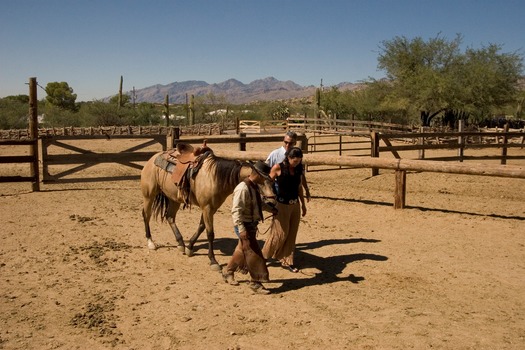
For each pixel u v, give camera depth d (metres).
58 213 9.64
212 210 6.33
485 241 7.70
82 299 5.41
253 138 12.60
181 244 7.15
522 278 6.07
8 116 45.06
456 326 4.73
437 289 5.72
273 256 6.20
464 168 8.91
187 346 4.37
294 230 6.20
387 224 8.80
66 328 4.71
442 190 12.07
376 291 5.65
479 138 26.30
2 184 13.45
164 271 6.34
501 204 10.40
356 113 46.81
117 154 12.83
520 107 41.22
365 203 10.56
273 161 6.70
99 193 11.96
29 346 4.36
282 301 5.36
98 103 51.94
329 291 5.66
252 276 5.57
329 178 14.38
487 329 4.67
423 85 35.22
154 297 5.47
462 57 37.03
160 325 4.78
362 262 6.70
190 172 6.45
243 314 5.03
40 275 6.16
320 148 24.00
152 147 26.78
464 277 6.11
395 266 6.53
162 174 7.03
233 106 87.44
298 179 6.00
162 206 7.29
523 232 8.19
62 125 48.34
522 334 4.57
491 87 33.97
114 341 4.45
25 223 8.80
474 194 11.59
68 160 12.47
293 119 41.47
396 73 38.62
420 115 37.38
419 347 4.32
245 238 5.54
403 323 4.80
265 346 4.36
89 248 7.27
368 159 9.93
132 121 53.56
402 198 9.88
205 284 5.88
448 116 37.09
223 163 6.18
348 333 4.59
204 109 68.81
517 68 34.94
